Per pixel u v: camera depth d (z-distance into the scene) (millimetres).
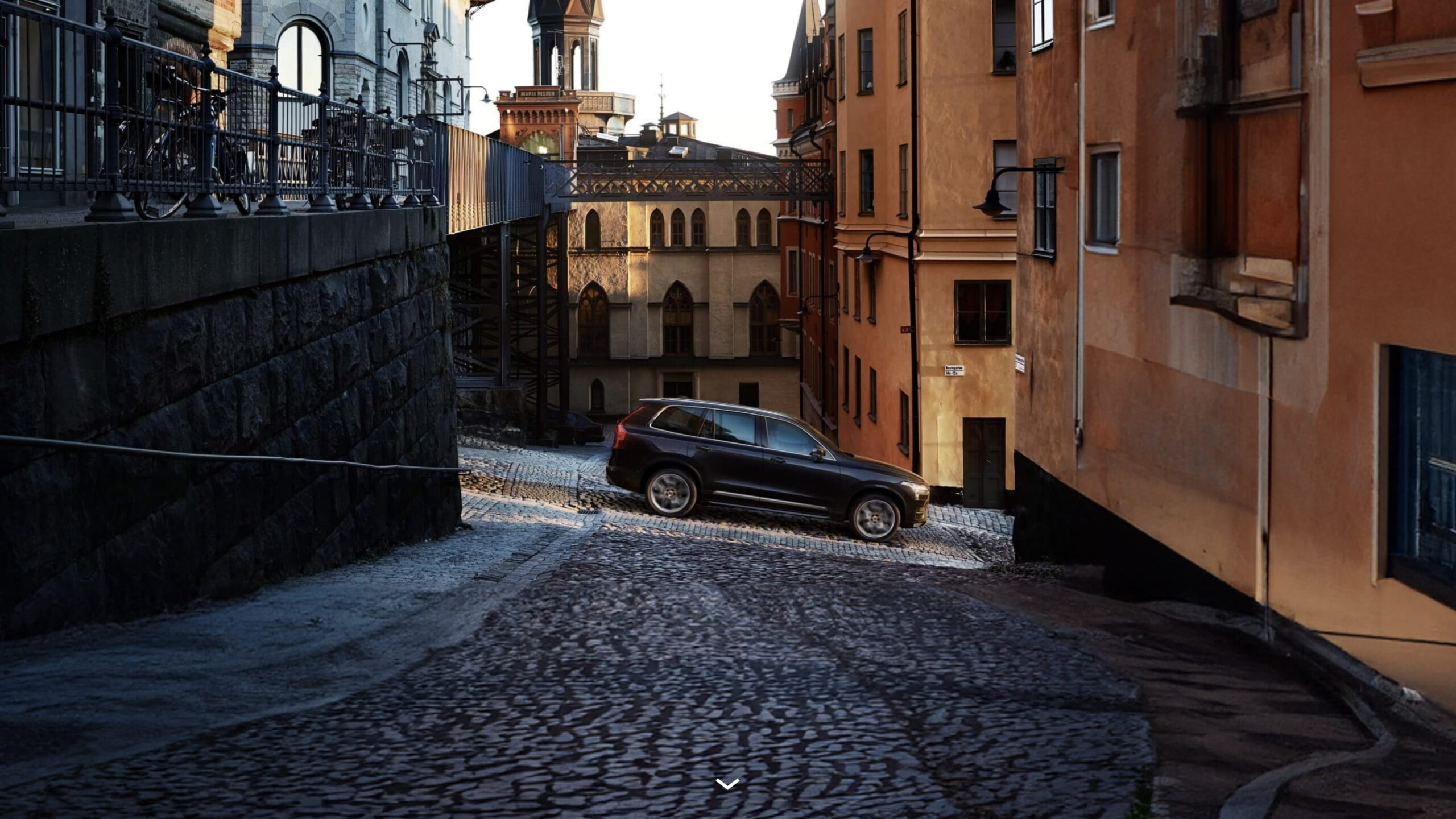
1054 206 15969
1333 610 8984
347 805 4906
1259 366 10086
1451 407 7840
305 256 10961
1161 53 11945
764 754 5801
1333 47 8820
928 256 26750
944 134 26578
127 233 7527
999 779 5320
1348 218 8703
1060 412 15750
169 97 8664
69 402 6957
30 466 6613
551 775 5422
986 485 27219
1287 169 9609
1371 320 8438
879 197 31656
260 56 28438
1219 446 10859
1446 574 7855
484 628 9242
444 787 5199
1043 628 10203
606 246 82188
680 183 52281
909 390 28141
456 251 47094
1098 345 14195
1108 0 13867
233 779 5168
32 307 6477
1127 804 4883
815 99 49656
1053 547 16047
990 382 27016
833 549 18891
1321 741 6547
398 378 14617
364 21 30531
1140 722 6508
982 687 7473
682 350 83375
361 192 13758
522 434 37844
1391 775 5605
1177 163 11594
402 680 7367
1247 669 9000
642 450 20719
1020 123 17781
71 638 7074
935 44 26422
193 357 8609
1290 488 9594
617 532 17156
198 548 8766
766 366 82750
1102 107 13953
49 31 7090
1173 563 11945
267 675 7133
